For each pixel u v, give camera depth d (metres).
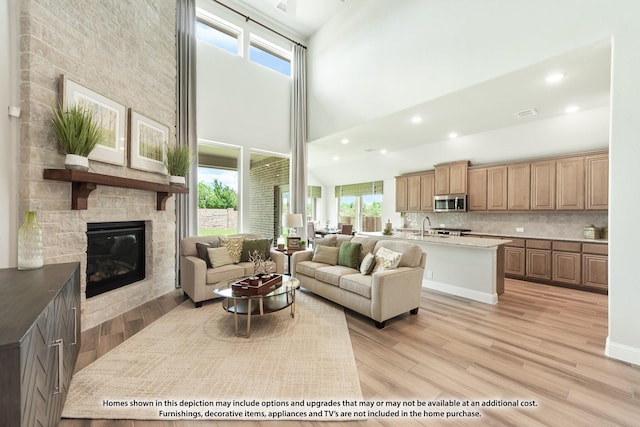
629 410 1.69
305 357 2.28
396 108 4.09
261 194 5.57
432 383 1.95
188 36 4.38
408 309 3.14
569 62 2.73
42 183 2.38
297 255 4.29
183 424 1.58
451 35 3.42
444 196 6.28
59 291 1.49
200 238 4.14
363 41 4.63
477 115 4.29
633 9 2.20
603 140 4.34
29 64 2.28
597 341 2.59
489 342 2.56
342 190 9.62
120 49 3.15
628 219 2.23
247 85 5.21
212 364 2.17
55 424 1.38
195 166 4.48
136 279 3.62
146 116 3.51
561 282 4.58
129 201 3.34
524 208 5.16
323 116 5.51
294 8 4.27
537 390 1.88
